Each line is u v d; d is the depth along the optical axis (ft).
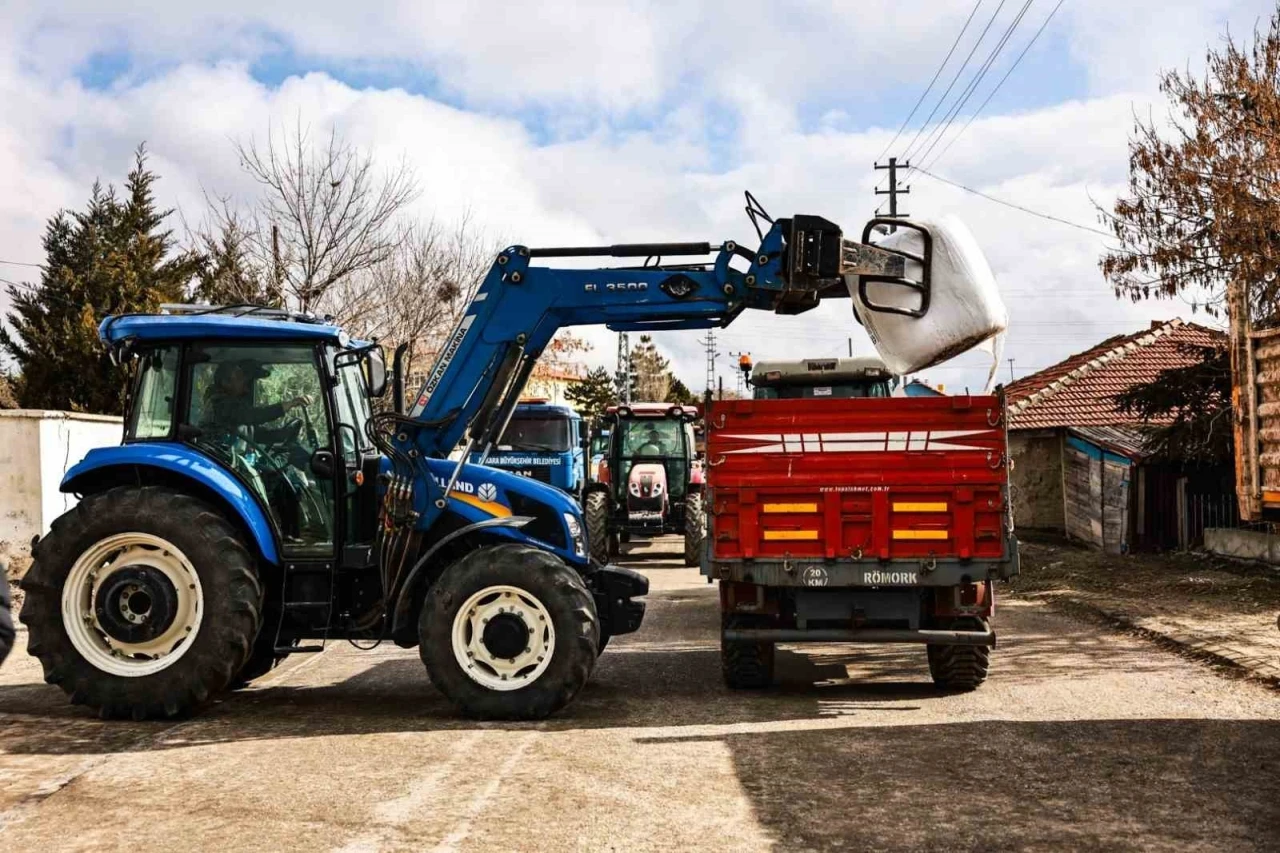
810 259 23.25
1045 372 90.12
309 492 23.65
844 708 23.31
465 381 24.84
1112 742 19.86
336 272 69.41
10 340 82.94
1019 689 25.30
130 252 88.58
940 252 23.26
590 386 217.77
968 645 24.40
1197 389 53.88
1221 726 21.16
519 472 63.10
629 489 59.31
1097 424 71.26
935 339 23.09
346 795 16.62
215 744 19.98
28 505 50.11
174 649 22.07
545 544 23.94
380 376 25.35
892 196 107.45
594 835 14.75
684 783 17.28
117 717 22.11
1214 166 44.45
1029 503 77.61
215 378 23.72
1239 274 41.88
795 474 24.41
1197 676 26.71
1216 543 51.26
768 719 22.17
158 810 15.89
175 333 23.49
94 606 22.09
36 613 21.93
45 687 25.77
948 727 21.24
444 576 22.25
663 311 24.70
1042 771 17.85
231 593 21.88
